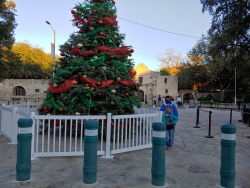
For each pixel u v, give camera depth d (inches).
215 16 456.8
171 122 224.2
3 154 193.0
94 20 268.8
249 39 440.1
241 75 1373.0
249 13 408.2
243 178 150.3
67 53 274.7
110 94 246.8
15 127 236.4
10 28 585.6
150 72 1776.6
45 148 219.3
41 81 1396.4
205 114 684.7
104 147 229.5
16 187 125.3
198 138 291.4
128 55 288.5
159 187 130.3
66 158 185.6
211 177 149.3
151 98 1752.0
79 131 289.7
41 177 141.4
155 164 132.5
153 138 134.4
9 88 1382.9
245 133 338.6
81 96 249.0
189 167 170.4
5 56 659.4
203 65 1587.1
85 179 132.7
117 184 133.2
